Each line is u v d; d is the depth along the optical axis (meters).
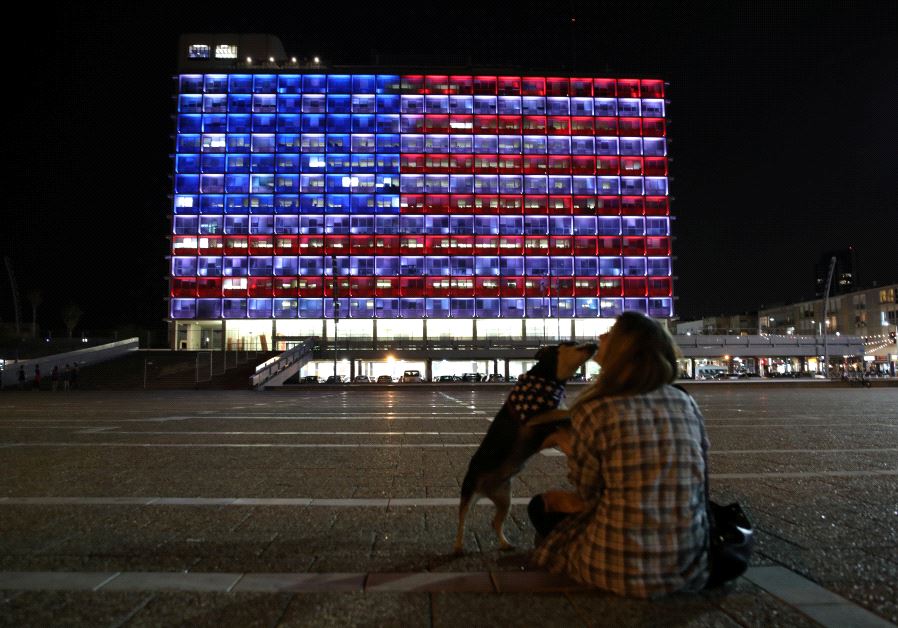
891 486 6.06
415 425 12.99
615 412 3.03
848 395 28.89
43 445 9.48
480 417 15.27
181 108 78.81
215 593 3.23
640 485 2.99
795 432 11.15
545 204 79.88
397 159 79.69
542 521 3.69
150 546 4.11
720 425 12.55
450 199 79.38
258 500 5.56
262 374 43.31
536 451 3.69
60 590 3.27
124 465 7.56
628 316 3.17
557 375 3.63
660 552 2.99
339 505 5.37
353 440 10.19
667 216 80.56
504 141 81.00
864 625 2.84
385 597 3.17
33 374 45.94
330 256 77.50
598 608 3.01
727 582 3.36
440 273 78.19
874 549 3.99
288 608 3.03
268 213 77.69
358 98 80.50
